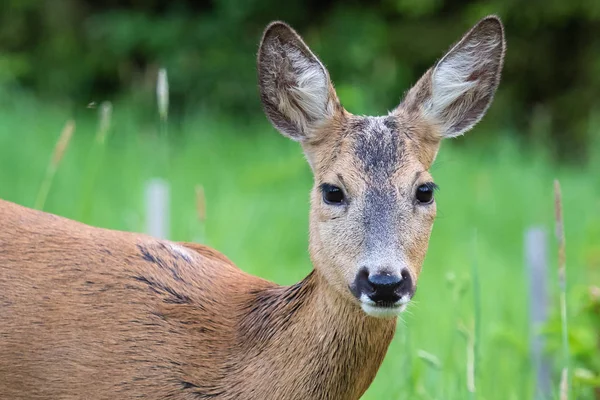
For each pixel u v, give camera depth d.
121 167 18.42
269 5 26.77
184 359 7.73
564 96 27.64
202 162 19.81
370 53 26.20
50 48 27.12
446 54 8.39
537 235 11.95
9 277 7.76
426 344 11.48
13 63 26.16
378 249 7.46
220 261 8.66
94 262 7.88
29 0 27.33
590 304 10.20
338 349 7.74
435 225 17.48
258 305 7.97
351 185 7.74
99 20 26.84
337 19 26.69
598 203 18.33
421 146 8.17
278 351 7.77
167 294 7.89
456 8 27.80
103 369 7.65
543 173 21.89
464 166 21.33
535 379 10.53
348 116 8.25
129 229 13.87
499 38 8.67
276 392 7.75
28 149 18.81
